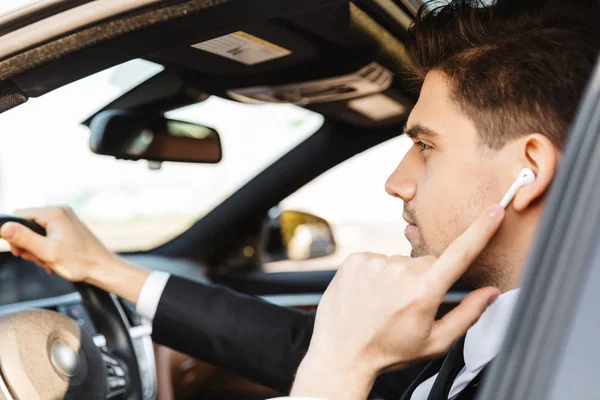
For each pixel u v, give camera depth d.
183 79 2.17
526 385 0.65
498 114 1.08
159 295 1.77
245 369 1.79
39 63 1.01
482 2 1.13
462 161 1.11
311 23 1.66
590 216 0.66
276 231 3.19
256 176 3.10
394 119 2.63
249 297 1.85
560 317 0.65
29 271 2.36
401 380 1.93
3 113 1.09
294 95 2.25
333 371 0.99
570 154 0.71
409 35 1.25
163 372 2.64
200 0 0.95
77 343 1.36
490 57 1.09
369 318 0.98
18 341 1.26
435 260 1.01
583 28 1.07
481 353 1.09
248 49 1.82
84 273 1.71
